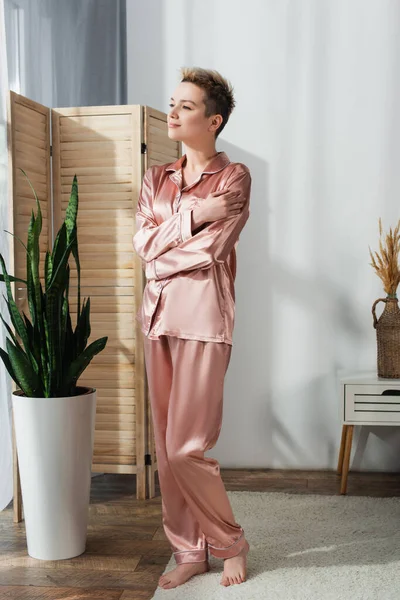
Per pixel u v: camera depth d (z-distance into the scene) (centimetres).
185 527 237
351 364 357
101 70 354
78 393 267
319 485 335
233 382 364
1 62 288
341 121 350
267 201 356
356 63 348
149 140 311
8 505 308
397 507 301
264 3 349
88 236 315
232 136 355
